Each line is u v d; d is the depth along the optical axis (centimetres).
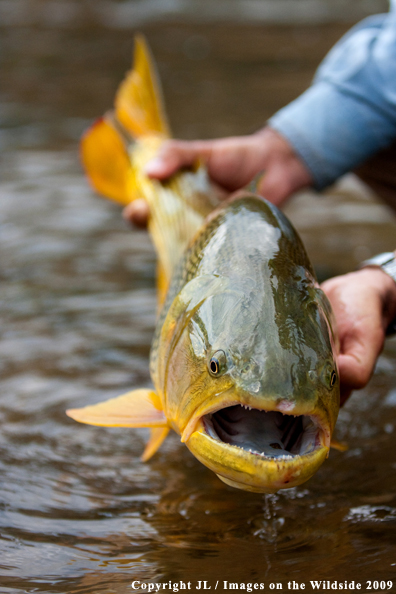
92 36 553
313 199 229
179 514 94
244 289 86
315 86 154
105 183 162
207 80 409
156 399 96
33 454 104
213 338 85
